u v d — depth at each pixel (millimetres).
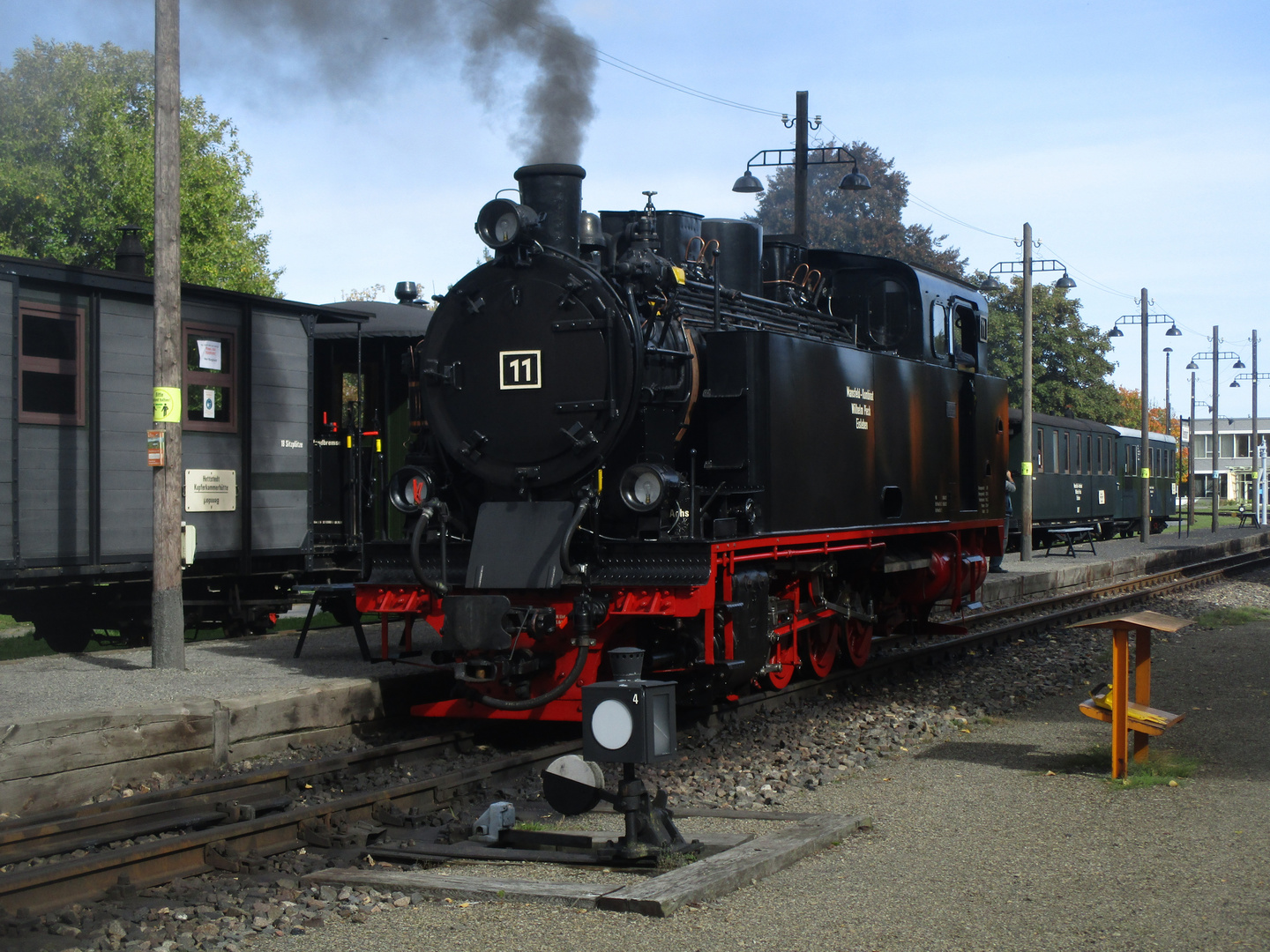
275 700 7797
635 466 8141
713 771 7410
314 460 13898
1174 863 5395
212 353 11422
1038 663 12344
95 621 11641
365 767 7359
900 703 9867
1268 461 53531
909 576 12312
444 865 5648
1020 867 5355
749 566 8781
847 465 10133
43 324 10000
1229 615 16406
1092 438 31297
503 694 8203
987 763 7609
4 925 4719
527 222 8570
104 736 6824
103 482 10391
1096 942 4434
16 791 6367
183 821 6008
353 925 4809
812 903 4902
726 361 8883
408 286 15773
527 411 8648
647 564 8086
